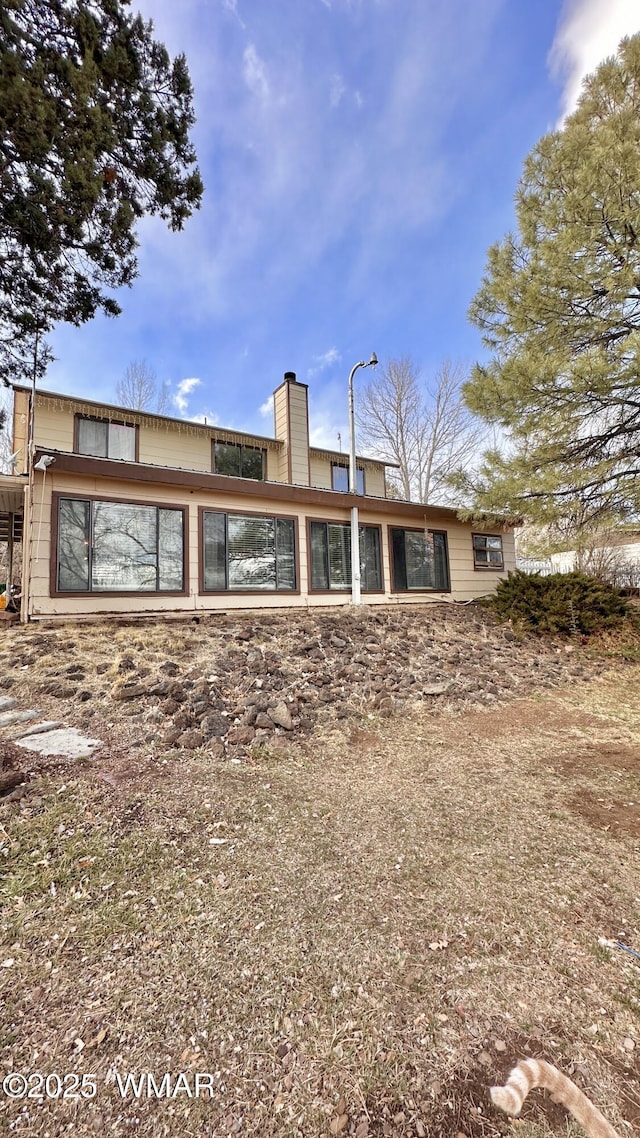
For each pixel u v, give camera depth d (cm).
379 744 468
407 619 1036
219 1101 147
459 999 185
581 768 425
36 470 784
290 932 217
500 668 784
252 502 1023
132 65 450
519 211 898
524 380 809
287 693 560
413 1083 153
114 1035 166
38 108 377
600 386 744
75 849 266
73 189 426
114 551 849
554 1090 133
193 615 912
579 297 801
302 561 1088
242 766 391
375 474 1706
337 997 184
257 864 266
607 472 820
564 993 189
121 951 203
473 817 330
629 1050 166
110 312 563
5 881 239
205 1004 180
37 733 415
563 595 1043
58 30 407
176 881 248
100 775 349
